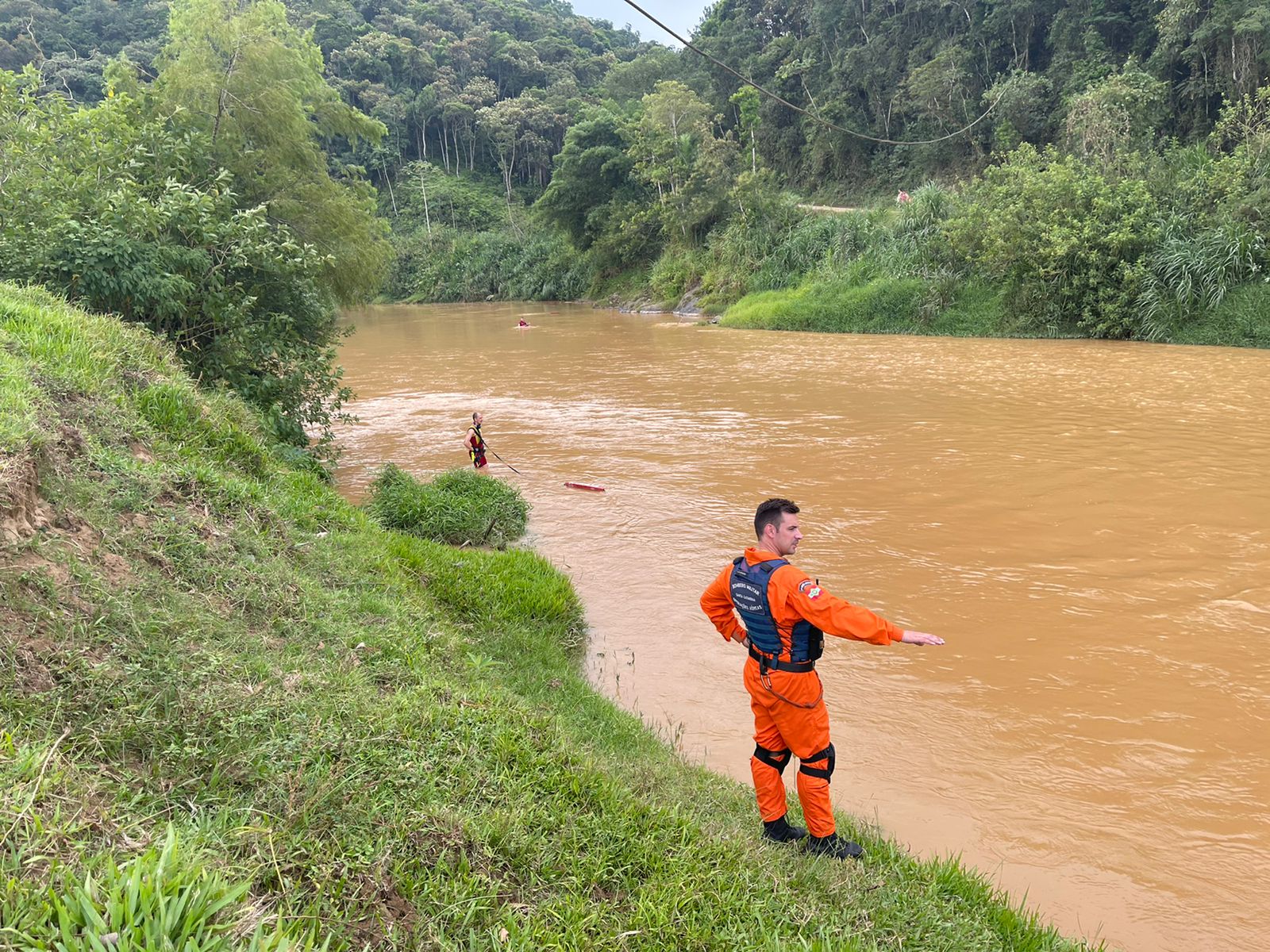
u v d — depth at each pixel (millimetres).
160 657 3697
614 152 57344
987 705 6164
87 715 3121
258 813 2887
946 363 23562
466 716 4211
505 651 6523
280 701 3701
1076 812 4930
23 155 11414
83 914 1868
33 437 4703
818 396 19438
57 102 11961
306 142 16594
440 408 20375
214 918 2066
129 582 4328
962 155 49062
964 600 8023
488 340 36688
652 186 56219
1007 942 3551
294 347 13328
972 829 4789
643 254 55656
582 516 11242
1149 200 27141
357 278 17125
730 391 20797
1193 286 25547
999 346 26922
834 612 3662
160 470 5914
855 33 57531
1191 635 7121
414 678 4770
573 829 3369
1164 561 8789
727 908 3133
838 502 11305
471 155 93250
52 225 10398
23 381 5590
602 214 57281
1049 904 4164
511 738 4059
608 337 35844
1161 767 5348
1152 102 33281
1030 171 29922
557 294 62781
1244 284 25094
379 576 6715
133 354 8086
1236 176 25703
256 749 3258
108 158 11914
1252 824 4781
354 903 2582
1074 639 7137
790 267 40719
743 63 66375
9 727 2842
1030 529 9930
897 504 11133
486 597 7527
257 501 6734
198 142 13984
